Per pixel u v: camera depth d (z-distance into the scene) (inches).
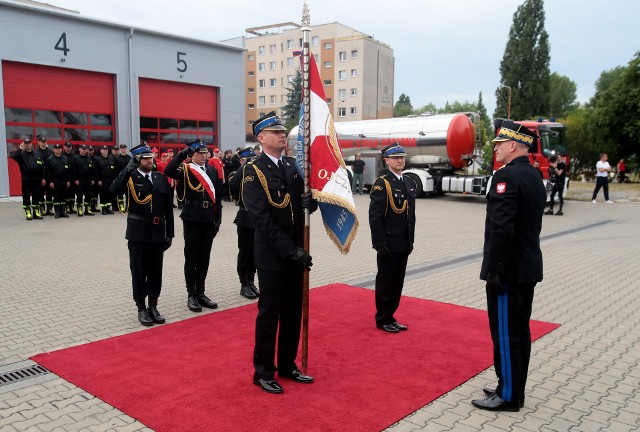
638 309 239.9
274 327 152.2
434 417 138.0
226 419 133.2
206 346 186.7
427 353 182.5
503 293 140.4
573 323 219.3
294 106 2017.7
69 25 681.6
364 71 2338.8
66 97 695.7
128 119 753.0
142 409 138.4
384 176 205.3
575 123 1423.5
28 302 241.0
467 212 639.1
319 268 321.4
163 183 216.5
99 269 309.7
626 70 1205.1
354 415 136.6
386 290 201.9
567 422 136.5
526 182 137.9
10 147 654.5
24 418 134.6
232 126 882.8
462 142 741.3
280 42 2566.4
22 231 449.1
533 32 1850.4
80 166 548.4
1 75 631.2
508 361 140.5
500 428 132.7
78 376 159.5
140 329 205.9
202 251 235.6
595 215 622.5
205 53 832.3
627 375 166.9
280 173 158.1
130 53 738.8
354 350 185.0
